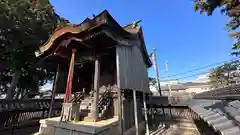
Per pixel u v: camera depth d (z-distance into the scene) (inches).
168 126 504.1
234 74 729.6
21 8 390.6
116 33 297.4
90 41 300.4
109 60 408.5
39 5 459.2
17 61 505.7
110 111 333.7
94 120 261.0
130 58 368.8
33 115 473.1
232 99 214.1
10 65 513.0
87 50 327.0
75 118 265.1
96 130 208.5
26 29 429.1
